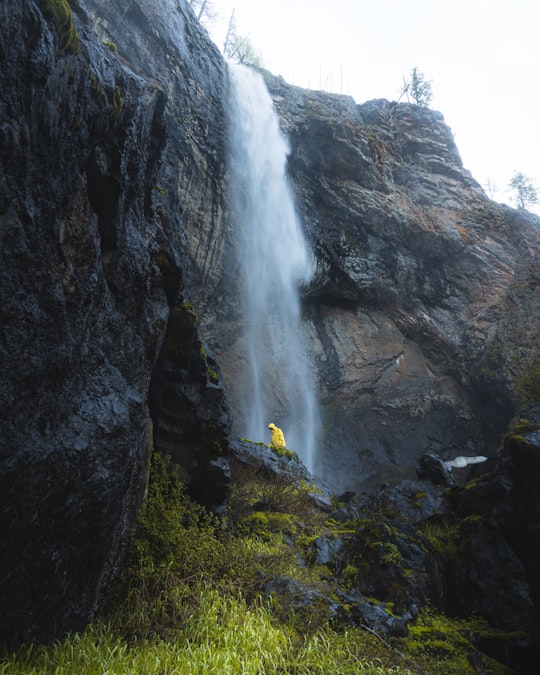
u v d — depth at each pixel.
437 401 27.31
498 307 27.61
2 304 3.54
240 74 23.78
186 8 21.58
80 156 4.43
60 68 3.94
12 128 3.51
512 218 29.16
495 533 8.99
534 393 24.89
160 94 6.19
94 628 5.11
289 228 24.55
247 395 24.12
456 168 29.89
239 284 23.20
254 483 11.50
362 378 26.78
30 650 4.08
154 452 7.62
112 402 5.25
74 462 4.38
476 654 6.91
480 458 26.20
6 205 3.54
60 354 4.21
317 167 25.80
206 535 6.99
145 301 6.39
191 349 8.09
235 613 5.90
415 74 39.75
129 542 6.12
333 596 7.32
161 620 5.60
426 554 8.73
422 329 27.73
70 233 4.43
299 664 5.35
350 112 27.86
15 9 3.39
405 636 6.95
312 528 10.52
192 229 21.11
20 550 3.96
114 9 17.95
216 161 21.39
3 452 3.59
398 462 25.50
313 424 25.33
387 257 27.09
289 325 25.58
